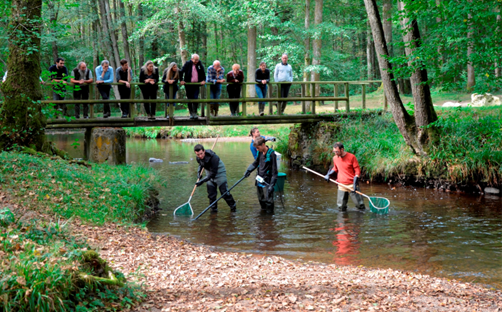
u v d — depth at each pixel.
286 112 24.59
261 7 21.50
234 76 13.11
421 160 11.70
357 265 5.74
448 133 11.91
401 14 10.88
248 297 4.06
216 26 38.06
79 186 7.89
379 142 12.91
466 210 8.94
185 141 24.88
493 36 9.94
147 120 12.40
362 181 12.61
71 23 29.48
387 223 7.94
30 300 3.04
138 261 5.10
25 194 6.73
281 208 9.20
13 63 9.20
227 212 8.84
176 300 3.92
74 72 11.79
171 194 10.52
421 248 6.48
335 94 15.06
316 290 4.31
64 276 3.44
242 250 6.38
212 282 4.48
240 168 14.44
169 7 23.47
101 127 11.93
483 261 5.88
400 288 4.51
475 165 10.78
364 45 39.25
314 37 21.38
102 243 5.57
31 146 9.33
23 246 3.89
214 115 13.39
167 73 12.30
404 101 21.78
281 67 14.09
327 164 14.10
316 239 6.97
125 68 12.09
